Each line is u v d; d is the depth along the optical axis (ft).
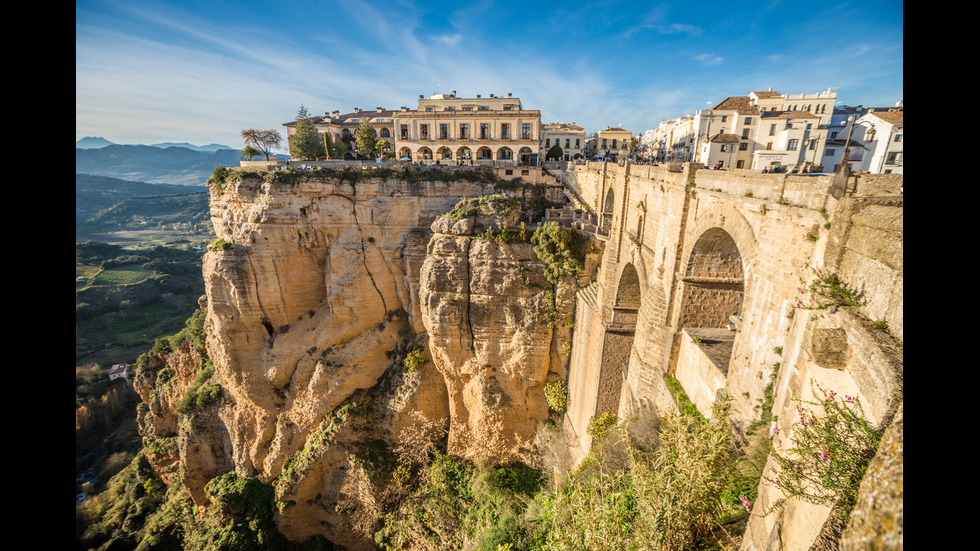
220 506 160.04
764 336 52.42
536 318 146.51
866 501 17.53
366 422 164.96
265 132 195.93
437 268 149.59
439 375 166.81
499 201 153.17
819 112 211.20
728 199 60.64
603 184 132.57
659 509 40.45
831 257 37.99
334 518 160.66
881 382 25.81
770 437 42.98
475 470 154.30
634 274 107.65
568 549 43.62
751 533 39.99
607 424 108.17
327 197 159.33
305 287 166.50
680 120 244.01
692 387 74.18
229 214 159.12
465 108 263.70
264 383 168.14
